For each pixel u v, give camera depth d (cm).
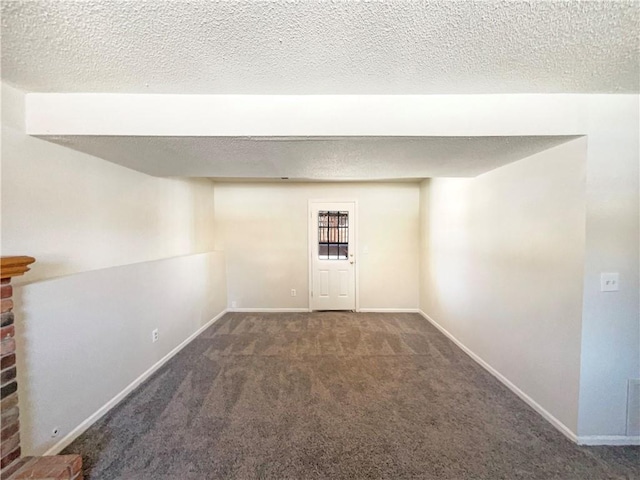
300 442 177
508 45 118
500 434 183
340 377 256
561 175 183
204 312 388
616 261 169
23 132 159
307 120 164
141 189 274
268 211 470
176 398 224
